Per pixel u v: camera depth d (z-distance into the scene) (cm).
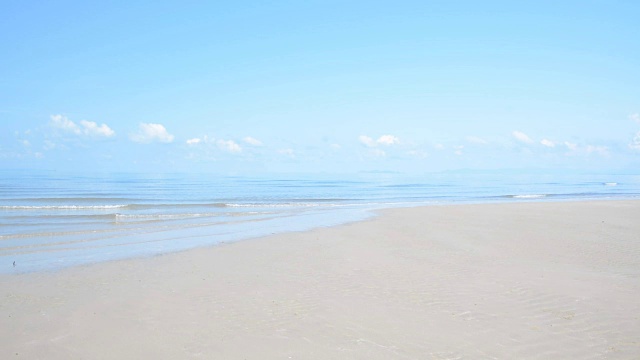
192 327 678
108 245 1506
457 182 10288
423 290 885
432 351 588
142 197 4294
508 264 1141
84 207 3139
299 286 921
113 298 835
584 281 951
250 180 10288
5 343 613
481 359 562
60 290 898
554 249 1367
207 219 2406
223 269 1095
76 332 657
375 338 632
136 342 619
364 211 2805
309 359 564
